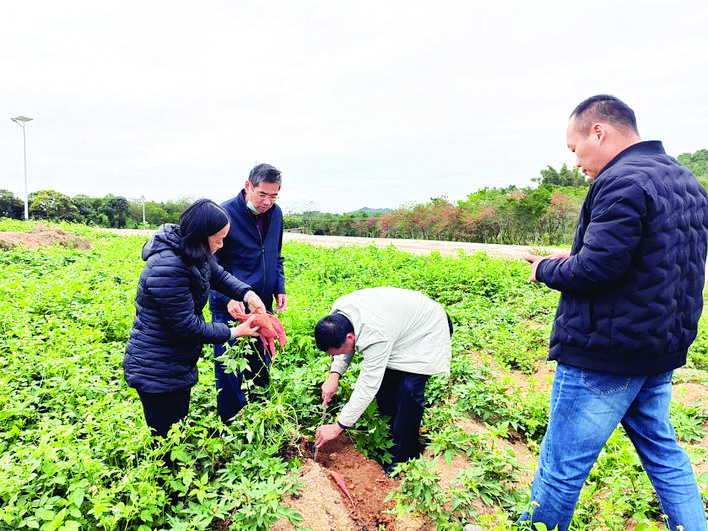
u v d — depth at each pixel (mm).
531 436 4113
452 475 3312
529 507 2566
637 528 2393
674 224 2213
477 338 6289
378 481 3465
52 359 4535
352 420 3385
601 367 2295
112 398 4031
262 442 3506
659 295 2203
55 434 3191
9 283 7527
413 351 3510
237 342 3582
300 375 4430
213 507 2740
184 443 3135
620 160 2334
